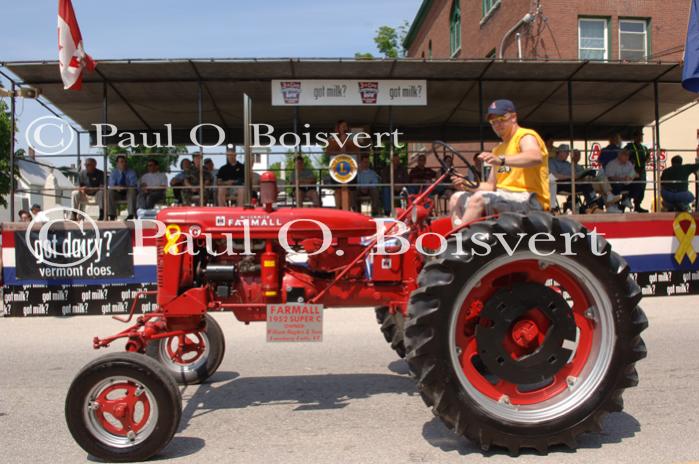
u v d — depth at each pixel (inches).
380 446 135.3
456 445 135.7
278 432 145.3
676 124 610.9
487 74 367.6
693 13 339.3
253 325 284.2
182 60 325.4
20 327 284.8
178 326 154.9
